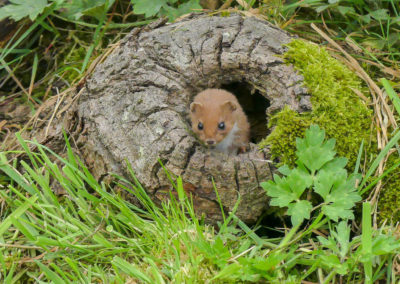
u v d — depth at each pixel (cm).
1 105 564
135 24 567
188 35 458
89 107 446
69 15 579
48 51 607
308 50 439
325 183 377
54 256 383
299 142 388
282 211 415
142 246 384
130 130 421
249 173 394
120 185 409
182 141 400
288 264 358
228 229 394
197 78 457
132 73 446
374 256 357
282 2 550
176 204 406
